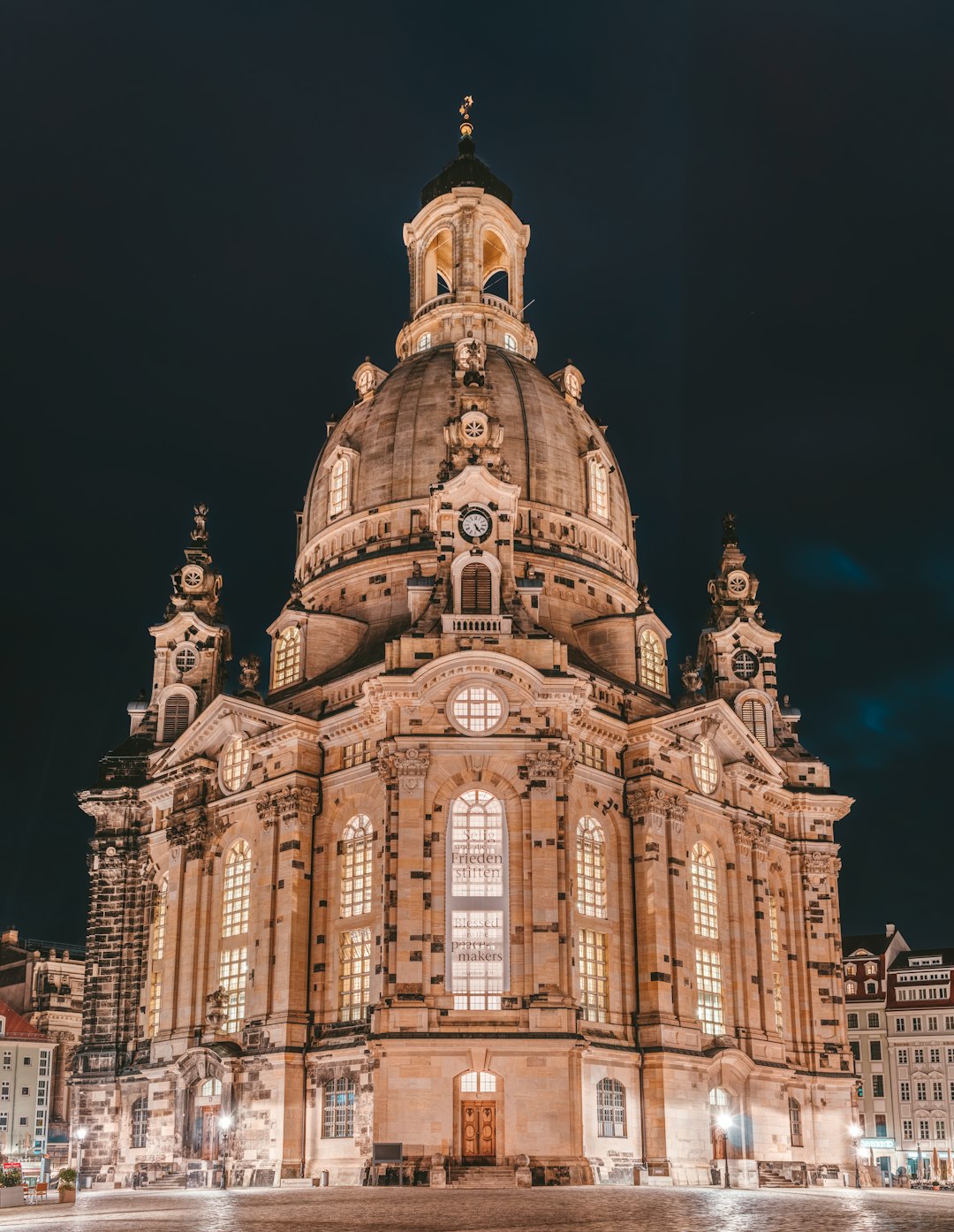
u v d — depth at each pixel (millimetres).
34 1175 108062
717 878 97438
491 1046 75812
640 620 102000
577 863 86562
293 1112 82562
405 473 105375
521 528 102938
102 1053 100438
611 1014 85562
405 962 77562
